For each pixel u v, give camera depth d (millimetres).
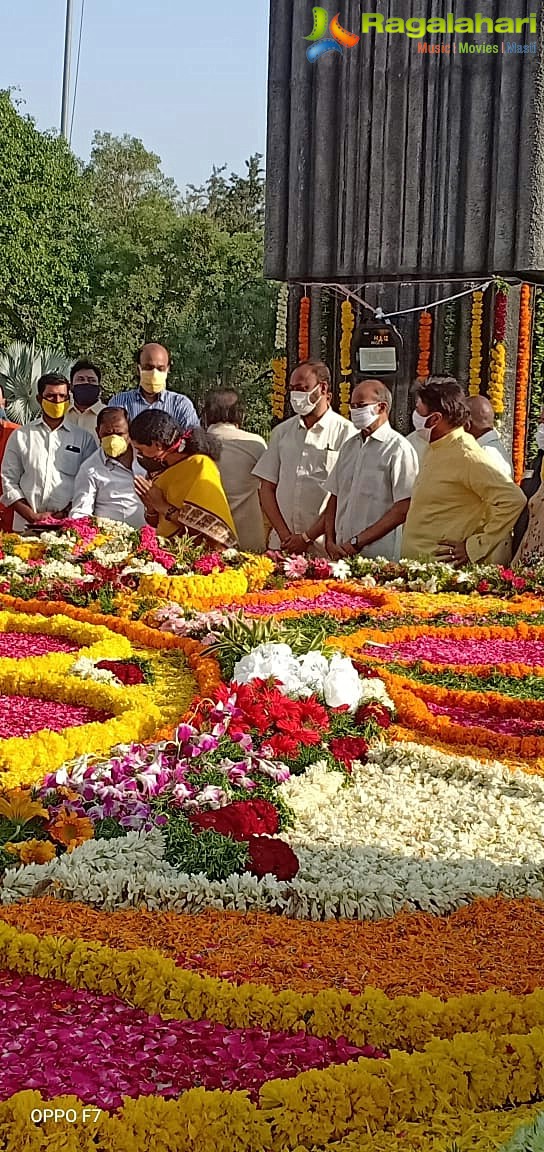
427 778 5051
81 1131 2545
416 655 7523
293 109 15000
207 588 8945
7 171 36031
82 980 3232
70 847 3941
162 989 3127
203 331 45562
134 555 9492
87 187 45406
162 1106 2609
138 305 45656
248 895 3717
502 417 14031
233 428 11016
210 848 3883
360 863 3998
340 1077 2707
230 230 57000
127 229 47938
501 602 9250
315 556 10523
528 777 5047
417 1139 2578
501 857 4195
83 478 10828
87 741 5383
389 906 3734
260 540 11055
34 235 36750
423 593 9477
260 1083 2781
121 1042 2949
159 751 4707
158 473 10156
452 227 14273
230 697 5184
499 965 3342
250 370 45250
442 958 3367
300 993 3115
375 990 3082
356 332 14852
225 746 4809
